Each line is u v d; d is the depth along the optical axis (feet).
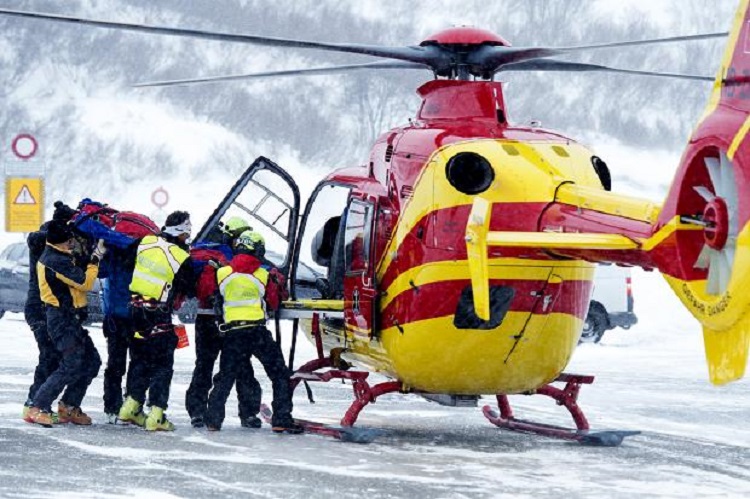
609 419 92.58
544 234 61.87
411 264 72.13
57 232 76.59
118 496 56.44
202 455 68.33
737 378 50.26
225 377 77.87
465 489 60.03
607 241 58.95
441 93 77.05
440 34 77.51
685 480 64.34
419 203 71.92
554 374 75.05
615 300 159.94
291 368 81.97
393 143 77.00
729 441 81.41
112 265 80.38
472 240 64.08
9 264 169.48
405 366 74.38
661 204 58.44
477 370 73.10
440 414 93.45
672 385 116.88
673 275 55.57
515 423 83.41
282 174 84.48
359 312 77.00
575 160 71.26
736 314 49.73
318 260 88.99
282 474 62.80
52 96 576.20
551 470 66.49
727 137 50.78
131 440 73.36
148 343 77.82
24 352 130.41
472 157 70.28
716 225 51.13
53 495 56.44
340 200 87.61
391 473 64.03
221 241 84.38
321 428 76.59
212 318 80.12
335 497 57.11
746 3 51.42
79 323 78.38
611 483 62.75
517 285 69.46
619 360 141.49
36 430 76.54
